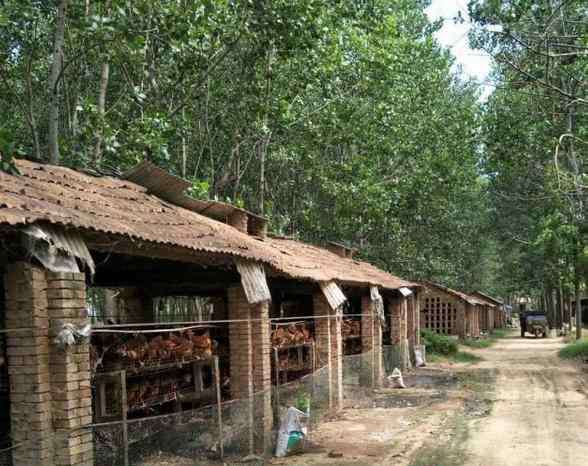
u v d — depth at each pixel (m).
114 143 12.85
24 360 5.51
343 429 12.41
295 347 13.11
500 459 9.84
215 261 8.94
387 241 29.27
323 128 20.73
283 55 15.82
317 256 16.70
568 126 20.92
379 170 25.19
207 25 13.95
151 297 12.69
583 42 16.23
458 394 17.30
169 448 9.18
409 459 9.89
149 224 7.77
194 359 9.16
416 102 25.20
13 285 5.55
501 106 22.50
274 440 10.50
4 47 14.00
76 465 5.62
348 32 20.09
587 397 16.42
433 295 39.53
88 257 5.96
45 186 7.22
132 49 12.62
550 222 21.59
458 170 26.88
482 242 46.00
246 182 22.36
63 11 11.86
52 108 11.85
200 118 18.72
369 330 18.11
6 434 6.52
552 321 55.84
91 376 7.10
